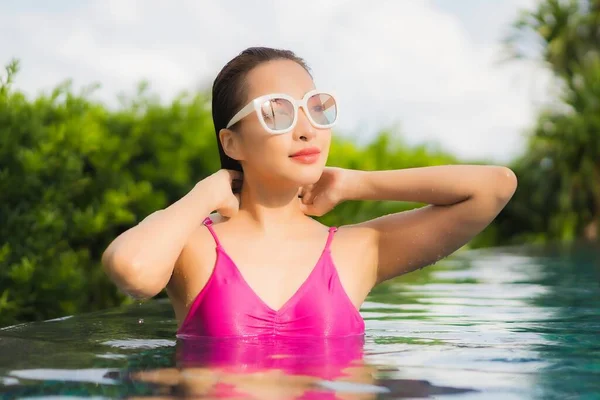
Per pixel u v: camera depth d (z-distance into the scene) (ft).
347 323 8.55
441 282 15.74
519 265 20.17
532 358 7.22
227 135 9.05
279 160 8.55
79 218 15.69
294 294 8.39
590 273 17.37
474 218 9.07
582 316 10.33
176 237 8.16
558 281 15.53
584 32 55.57
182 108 20.51
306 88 8.83
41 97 16.20
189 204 8.47
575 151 46.24
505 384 6.14
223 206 8.80
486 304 11.88
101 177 17.66
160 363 6.99
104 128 18.93
